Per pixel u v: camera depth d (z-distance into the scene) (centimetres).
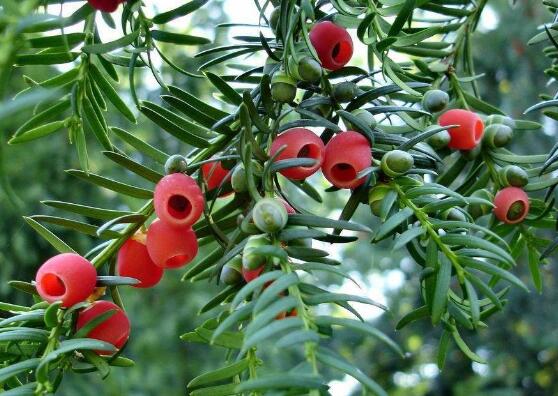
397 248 19
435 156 22
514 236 26
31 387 19
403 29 25
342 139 21
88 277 21
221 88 22
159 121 22
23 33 17
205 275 23
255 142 20
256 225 19
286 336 16
